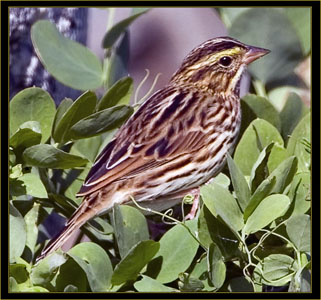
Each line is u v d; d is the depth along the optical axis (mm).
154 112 3104
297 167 3027
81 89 3096
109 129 3041
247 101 3082
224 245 3008
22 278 3002
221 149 3105
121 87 3057
